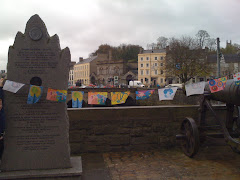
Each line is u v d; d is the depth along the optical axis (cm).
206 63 3869
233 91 471
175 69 3866
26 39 411
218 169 462
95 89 2723
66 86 418
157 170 462
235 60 5456
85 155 561
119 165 493
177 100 1622
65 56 418
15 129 407
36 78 412
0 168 402
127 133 589
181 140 568
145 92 623
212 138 523
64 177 393
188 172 449
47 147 412
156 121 600
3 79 417
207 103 534
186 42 3859
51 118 413
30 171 399
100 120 579
